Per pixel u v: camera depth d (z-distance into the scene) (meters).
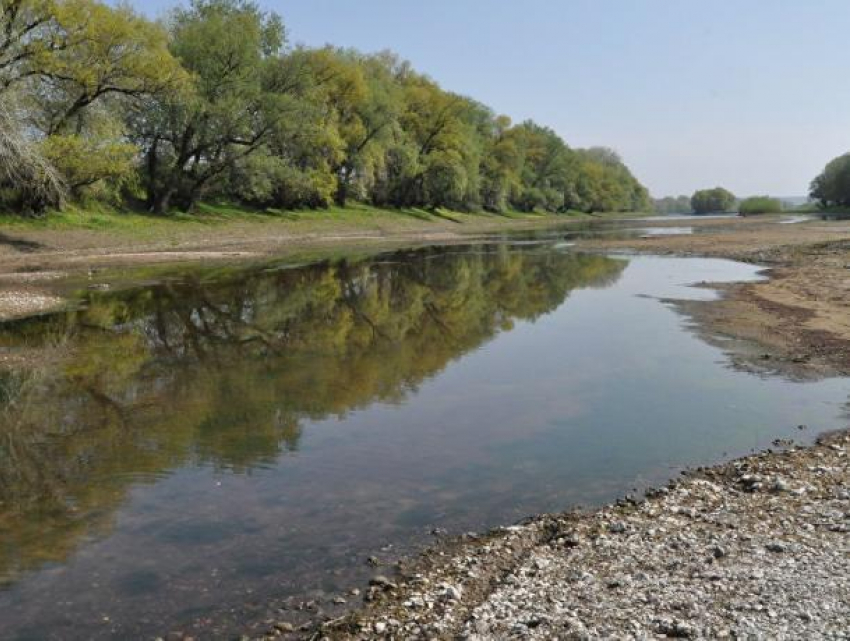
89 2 39.12
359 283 32.06
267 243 56.31
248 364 16.19
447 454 10.30
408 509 8.41
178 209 57.31
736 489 8.74
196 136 54.88
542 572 6.65
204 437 11.09
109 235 45.31
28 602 6.43
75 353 17.23
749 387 13.85
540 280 33.44
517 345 18.31
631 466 9.76
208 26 52.12
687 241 58.47
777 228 78.44
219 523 8.06
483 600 6.24
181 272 35.56
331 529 7.88
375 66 84.88
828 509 7.75
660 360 16.33
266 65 57.59
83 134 42.72
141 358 16.78
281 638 5.77
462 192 92.50
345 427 11.57
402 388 14.04
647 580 6.34
